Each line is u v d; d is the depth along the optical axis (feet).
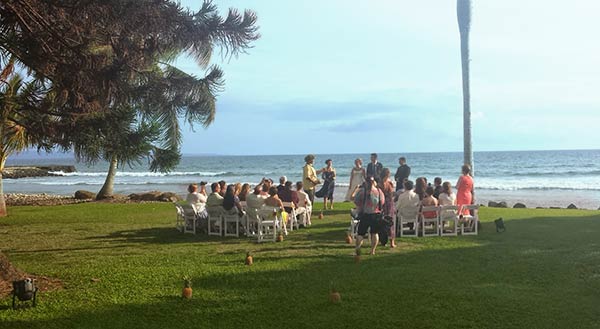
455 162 300.40
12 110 25.35
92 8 22.04
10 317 20.43
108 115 26.55
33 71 24.67
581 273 27.22
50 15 22.24
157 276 27.25
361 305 21.71
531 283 25.26
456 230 41.45
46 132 25.88
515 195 115.44
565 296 22.98
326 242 38.75
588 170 210.79
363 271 28.07
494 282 25.49
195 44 25.25
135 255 34.14
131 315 20.72
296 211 46.39
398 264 29.94
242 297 23.02
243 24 25.26
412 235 41.45
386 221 33.45
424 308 21.24
